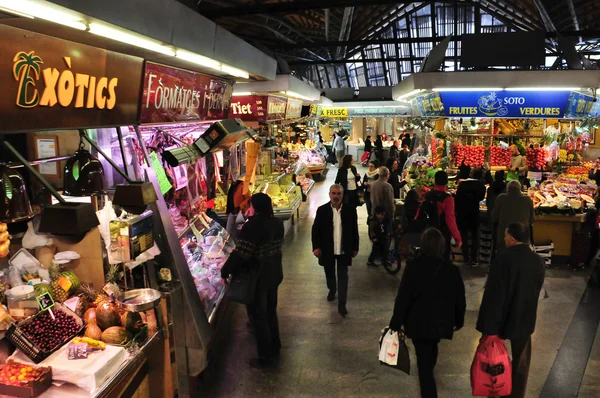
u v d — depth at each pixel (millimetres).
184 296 3781
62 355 2912
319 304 6078
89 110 2865
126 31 2619
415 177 10672
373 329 5352
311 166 17062
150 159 3953
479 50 8125
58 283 3322
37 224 3451
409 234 6738
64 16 2209
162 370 3686
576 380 4305
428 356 3662
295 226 10352
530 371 4461
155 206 3721
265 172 10125
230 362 4637
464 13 19953
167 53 3494
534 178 9672
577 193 8273
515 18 16000
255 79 6363
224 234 5840
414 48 21547
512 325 3621
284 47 16781
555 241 7598
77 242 3492
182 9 3264
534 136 9797
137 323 3369
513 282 3564
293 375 4402
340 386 4223
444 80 7672
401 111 19641
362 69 24656
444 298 3572
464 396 4074
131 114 3443
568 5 11695
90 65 2766
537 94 7887
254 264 4355
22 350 2828
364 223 10805
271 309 4684
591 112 8500
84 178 2961
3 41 2078
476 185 7324
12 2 1921
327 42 16703
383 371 4469
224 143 4977
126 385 3119
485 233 7758
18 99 2244
